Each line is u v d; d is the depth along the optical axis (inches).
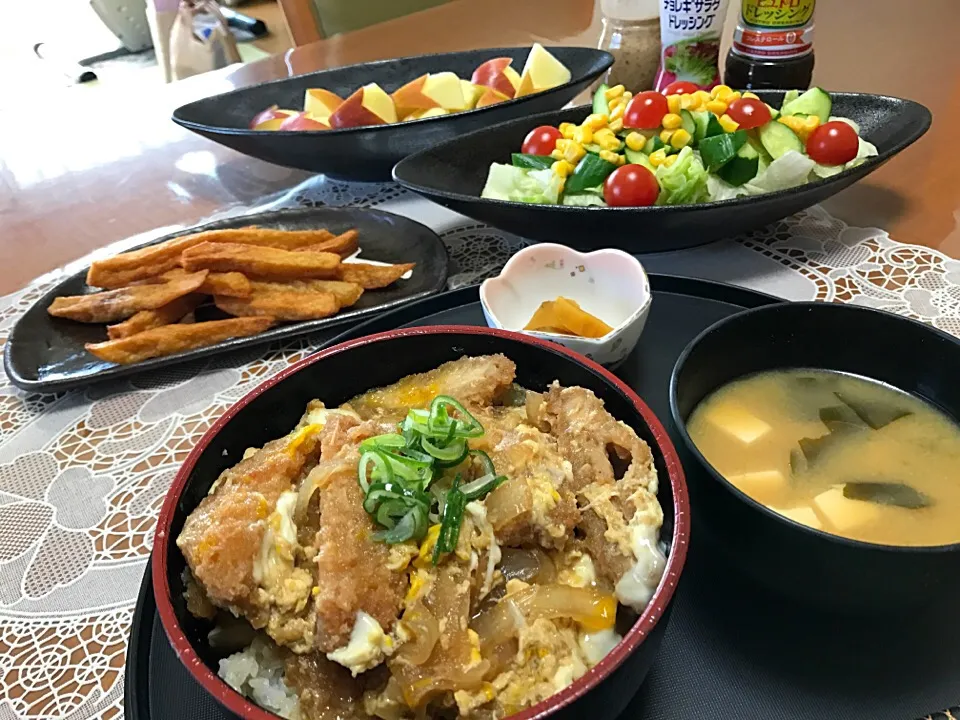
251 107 25.0
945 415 10.8
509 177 18.4
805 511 9.7
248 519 8.8
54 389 14.7
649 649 7.4
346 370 11.2
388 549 8.5
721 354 11.2
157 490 12.7
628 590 8.6
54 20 62.7
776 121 18.0
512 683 8.2
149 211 22.0
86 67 57.1
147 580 10.3
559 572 9.3
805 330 11.5
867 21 28.9
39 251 20.4
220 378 15.2
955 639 9.0
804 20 20.9
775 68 21.2
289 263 16.1
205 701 8.9
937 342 10.6
